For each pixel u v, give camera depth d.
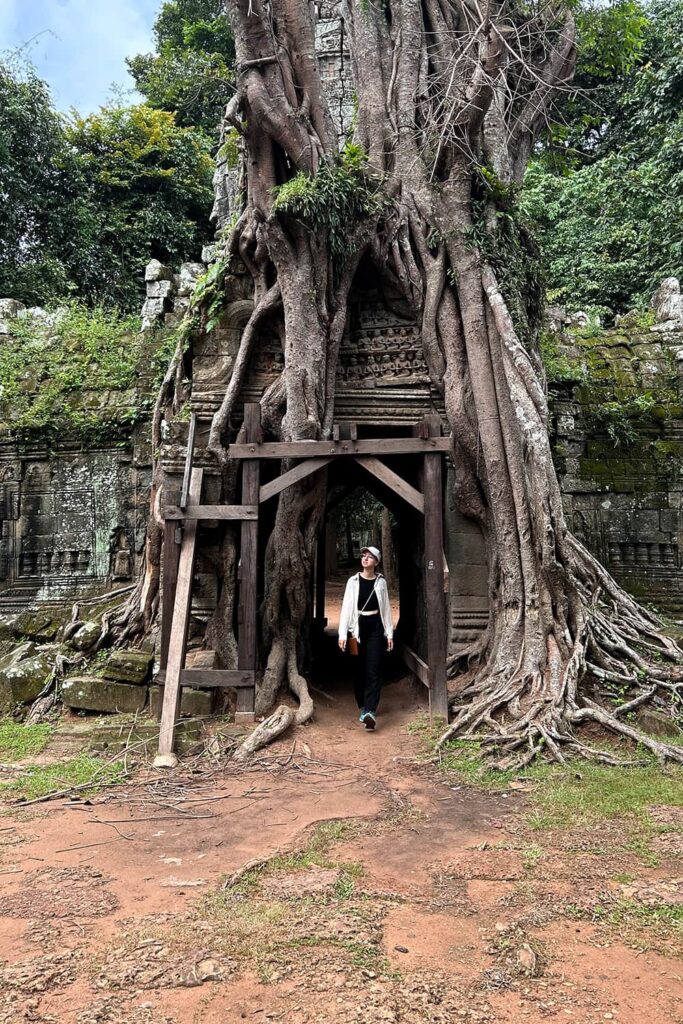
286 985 3.08
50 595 11.49
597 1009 2.90
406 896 3.90
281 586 8.31
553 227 20.23
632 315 13.16
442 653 7.44
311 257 8.35
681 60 15.81
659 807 5.14
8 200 18.50
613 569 11.14
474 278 8.60
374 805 5.37
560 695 6.91
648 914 3.65
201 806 5.43
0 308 13.60
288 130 8.18
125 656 8.07
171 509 7.62
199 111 24.42
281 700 7.93
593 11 10.61
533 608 7.65
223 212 12.87
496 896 3.89
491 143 9.74
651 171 16.73
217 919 3.64
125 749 6.81
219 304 8.86
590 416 11.51
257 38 8.17
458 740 6.73
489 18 8.23
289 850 4.51
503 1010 2.90
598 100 19.36
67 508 11.65
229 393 8.56
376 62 9.80
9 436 11.75
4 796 5.71
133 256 22.16
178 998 3.01
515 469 8.05
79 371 12.23
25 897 3.95
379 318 9.24
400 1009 2.90
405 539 10.62
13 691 8.20
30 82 19.00
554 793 5.42
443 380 8.67
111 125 22.28
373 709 7.37
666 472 11.41
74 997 3.01
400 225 8.93
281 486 7.68
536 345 9.38
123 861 4.45
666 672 7.56
